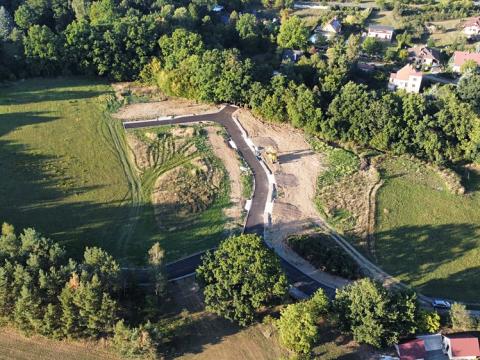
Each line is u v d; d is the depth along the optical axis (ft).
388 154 371.56
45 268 230.68
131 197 312.09
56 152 340.80
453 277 279.49
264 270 232.32
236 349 227.61
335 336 235.40
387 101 375.25
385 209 320.50
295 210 314.76
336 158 360.28
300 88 387.14
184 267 269.23
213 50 407.64
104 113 388.98
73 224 288.10
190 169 336.08
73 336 222.48
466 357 225.35
